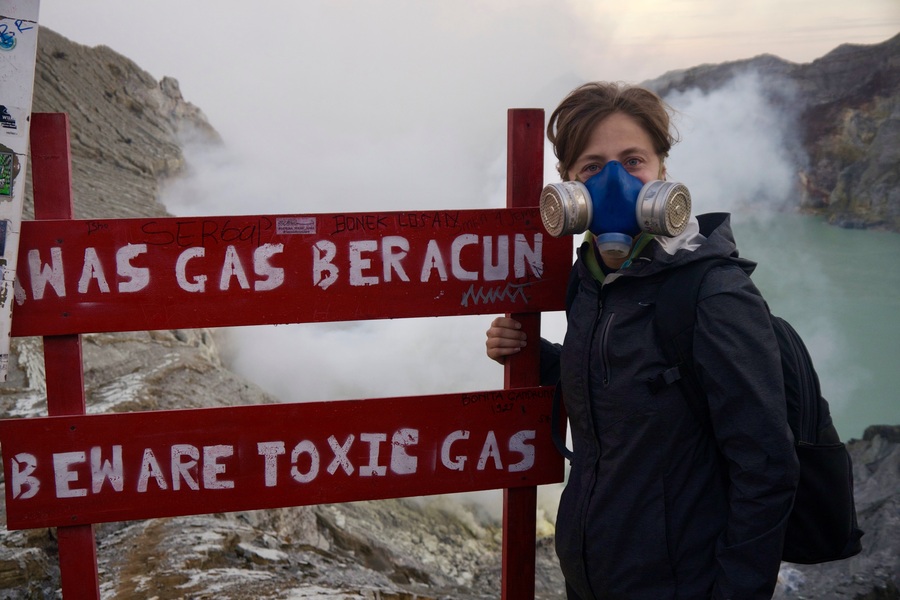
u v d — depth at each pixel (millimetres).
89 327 2396
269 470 2545
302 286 2504
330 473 2584
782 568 5539
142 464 2473
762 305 1734
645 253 1928
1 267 2174
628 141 1971
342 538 8023
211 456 2508
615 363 1892
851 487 1891
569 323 2078
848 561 5352
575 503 2029
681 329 1769
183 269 2432
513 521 2752
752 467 1690
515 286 2617
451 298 2590
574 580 2055
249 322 2486
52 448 2420
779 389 1696
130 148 27438
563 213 1890
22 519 2434
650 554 1847
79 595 2512
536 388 2672
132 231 2387
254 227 2453
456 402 2631
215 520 4934
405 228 2535
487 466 2676
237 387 10414
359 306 2543
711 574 1824
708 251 1810
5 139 2143
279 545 4805
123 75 32219
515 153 2586
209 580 3723
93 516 2469
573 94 2062
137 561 3961
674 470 1844
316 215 2482
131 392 8133
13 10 2117
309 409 2543
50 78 26172
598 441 1959
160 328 2439
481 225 2576
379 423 2592
